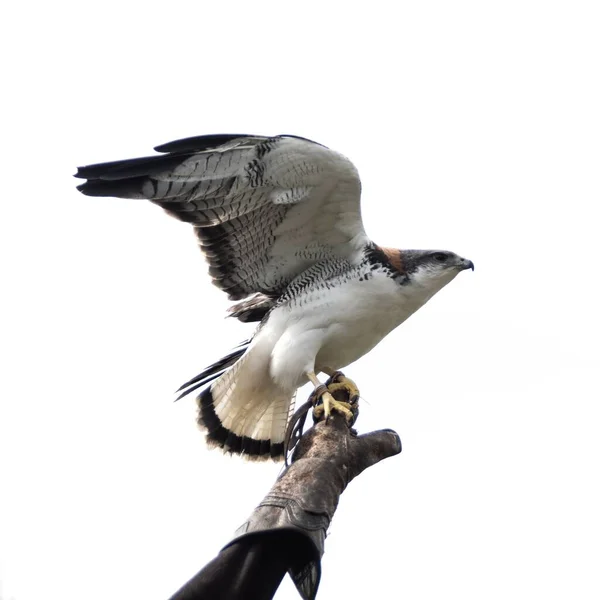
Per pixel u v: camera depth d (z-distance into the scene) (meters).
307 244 12.52
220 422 12.98
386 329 12.62
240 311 13.36
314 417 10.60
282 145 11.37
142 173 11.39
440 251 12.55
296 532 7.84
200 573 7.65
